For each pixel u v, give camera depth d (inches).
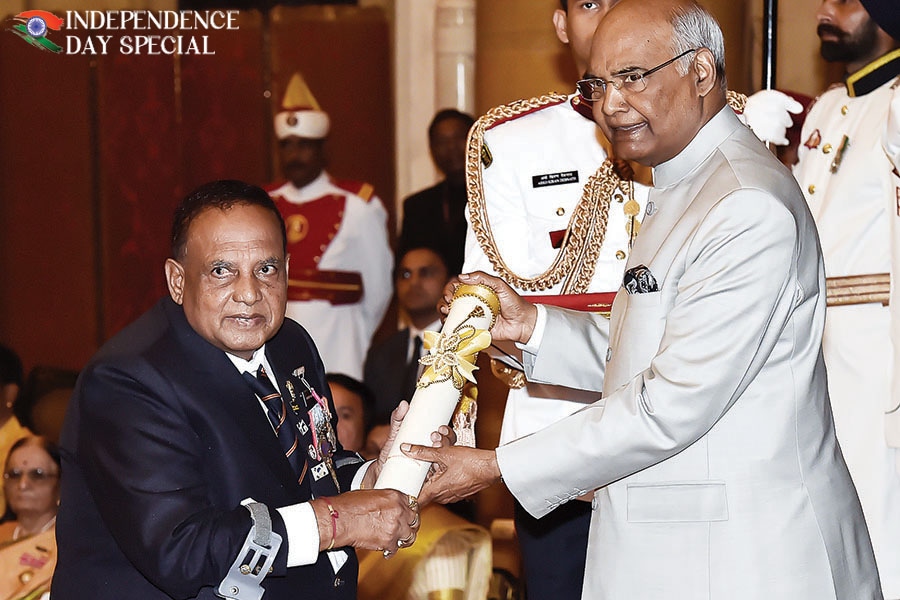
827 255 219.9
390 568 211.6
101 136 403.9
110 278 406.6
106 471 139.6
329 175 405.4
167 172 408.8
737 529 146.3
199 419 142.6
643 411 146.3
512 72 339.3
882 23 213.8
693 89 148.9
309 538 139.7
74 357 405.4
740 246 143.6
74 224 403.5
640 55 146.9
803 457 148.1
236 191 145.9
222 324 143.1
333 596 151.0
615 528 152.3
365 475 162.9
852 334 216.1
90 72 402.6
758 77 335.0
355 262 371.6
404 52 416.2
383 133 411.2
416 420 158.6
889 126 203.8
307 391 157.8
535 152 193.9
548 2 335.0
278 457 146.9
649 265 150.9
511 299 171.6
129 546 138.3
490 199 195.0
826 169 225.6
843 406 216.2
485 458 154.1
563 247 190.2
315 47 407.2
